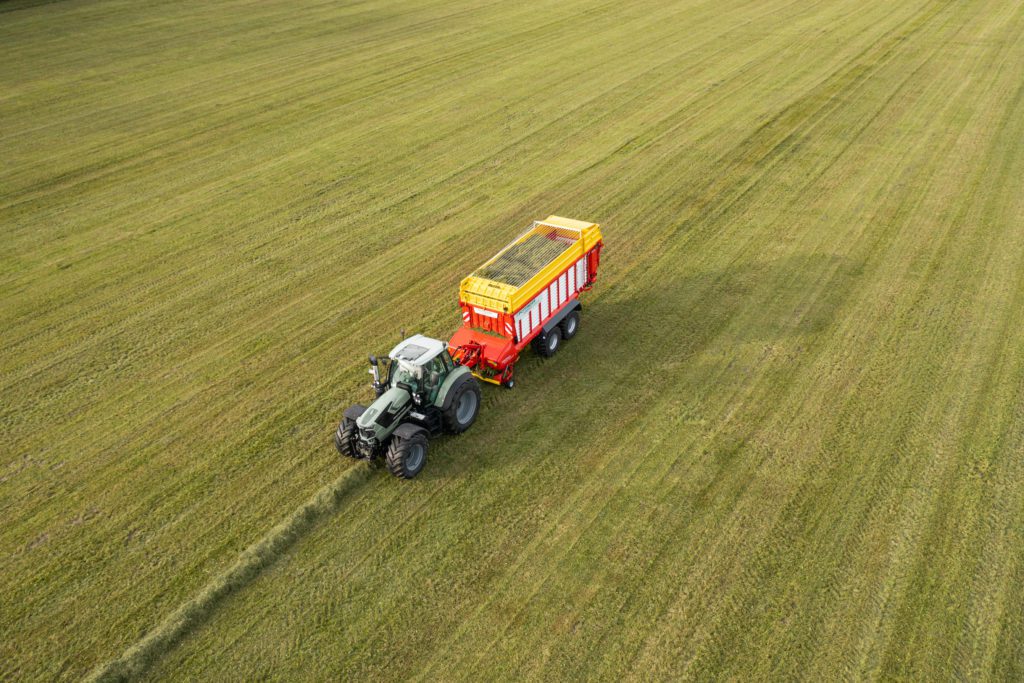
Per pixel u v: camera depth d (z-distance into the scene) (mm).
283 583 12914
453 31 50219
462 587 12695
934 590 12219
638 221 25266
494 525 13883
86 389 18094
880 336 18859
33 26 50656
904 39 44438
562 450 15625
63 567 13352
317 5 57312
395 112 36250
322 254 23891
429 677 11281
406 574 12984
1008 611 11820
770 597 12250
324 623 12195
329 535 13812
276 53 45812
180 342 19797
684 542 13320
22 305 21531
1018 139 30125
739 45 44906
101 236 25391
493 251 23578
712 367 18016
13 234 25578
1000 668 11031
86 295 22000
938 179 27172
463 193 27734
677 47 45125
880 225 24234
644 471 14953
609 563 13000
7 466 15719
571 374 18047
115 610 12539
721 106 35344
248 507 14523
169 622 12195
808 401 16703
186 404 17500
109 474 15445
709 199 26547
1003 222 24094
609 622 11977
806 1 55031
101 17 52969
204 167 30672
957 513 13617
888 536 13227
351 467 15312
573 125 33906
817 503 14000
